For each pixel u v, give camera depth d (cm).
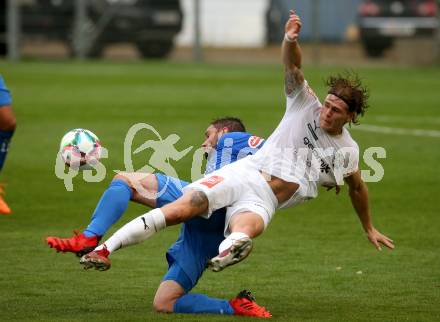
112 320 2239
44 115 6306
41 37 10850
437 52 10981
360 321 2278
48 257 2959
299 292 2598
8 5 10500
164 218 2202
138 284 2658
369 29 11200
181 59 11469
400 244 3209
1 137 2538
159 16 10931
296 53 2353
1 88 2512
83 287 2614
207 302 2320
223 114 6438
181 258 2342
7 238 3216
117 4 10869
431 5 11050
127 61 10881
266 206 2288
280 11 12962
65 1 10812
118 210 2267
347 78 2409
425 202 3916
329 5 12838
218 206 2261
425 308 2420
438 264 2930
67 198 3903
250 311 2297
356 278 2753
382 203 3894
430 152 5128
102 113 6438
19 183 4172
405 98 7694
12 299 2475
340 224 3516
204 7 13288
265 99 7431
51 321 2234
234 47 13025
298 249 3122
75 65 10162
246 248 2109
